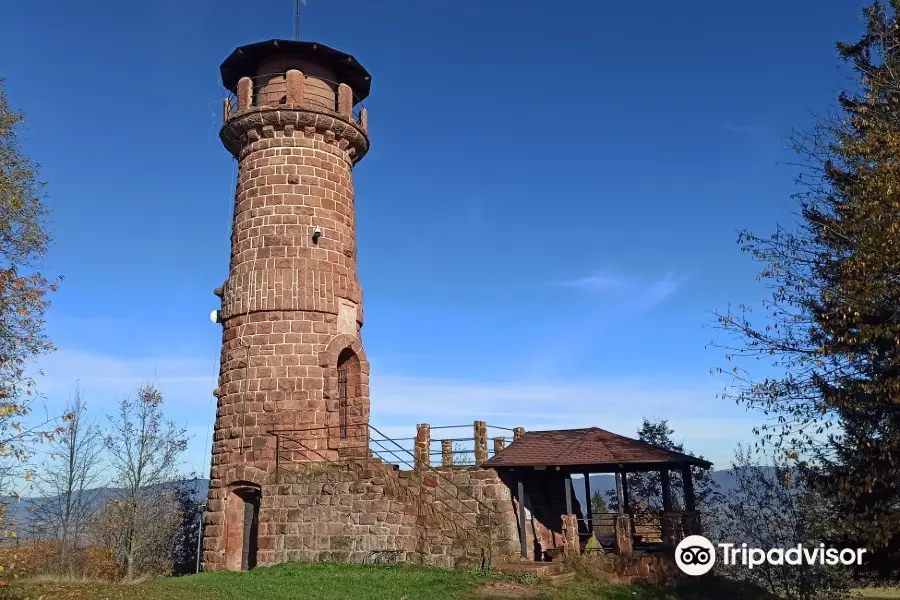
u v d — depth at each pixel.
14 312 19.06
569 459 22.55
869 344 17.44
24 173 21.83
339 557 20.45
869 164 18.47
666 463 21.95
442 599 16.30
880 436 17.42
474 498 22.45
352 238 26.39
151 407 44.06
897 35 19.80
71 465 42.34
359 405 24.91
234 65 27.38
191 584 18.05
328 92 27.22
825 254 19.30
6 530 16.31
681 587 20.45
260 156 25.53
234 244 25.39
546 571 19.33
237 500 23.38
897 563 19.59
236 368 23.86
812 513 24.98
